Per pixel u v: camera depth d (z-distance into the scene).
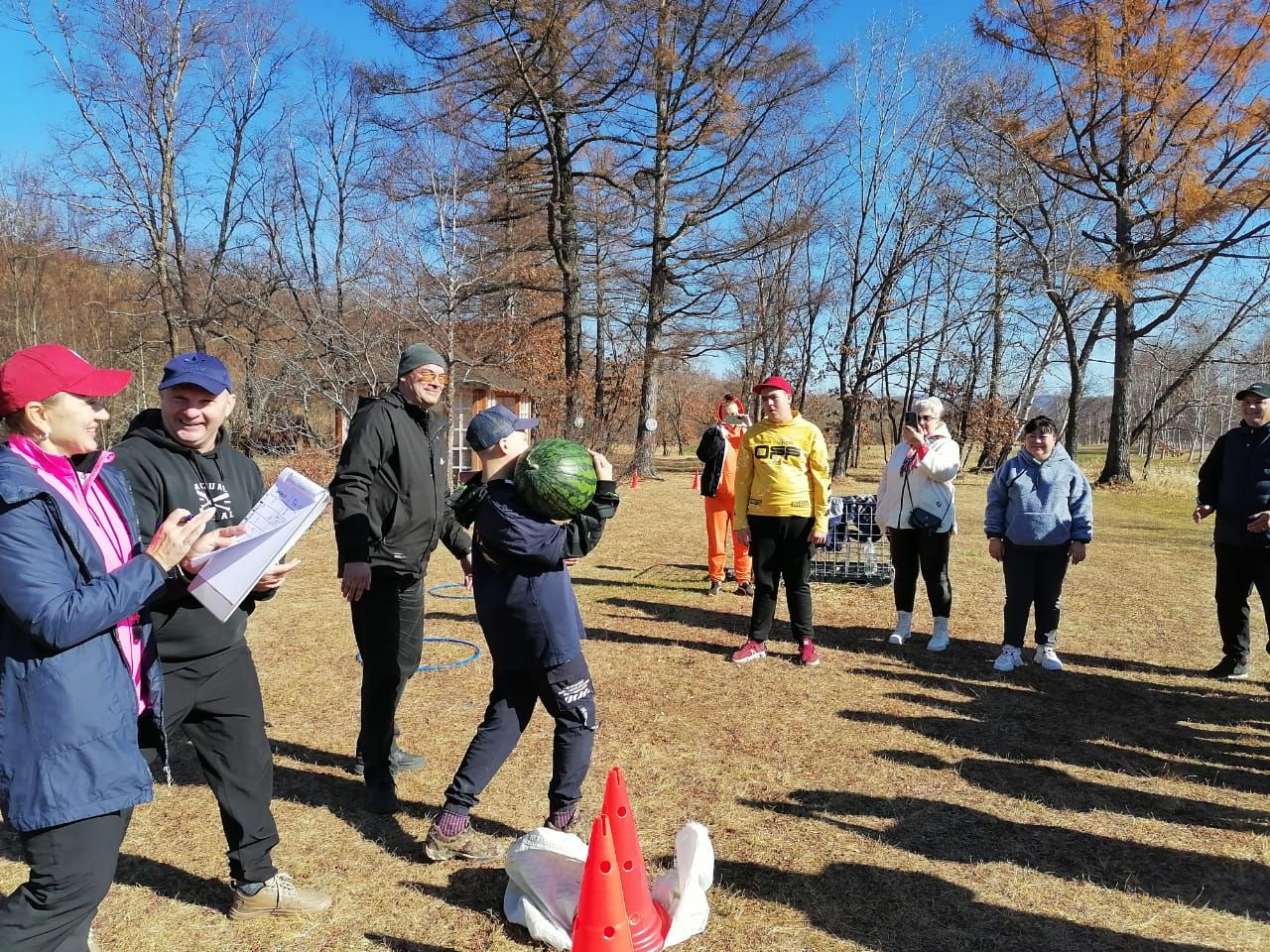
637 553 10.77
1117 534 13.50
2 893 3.06
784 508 5.80
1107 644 6.74
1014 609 5.98
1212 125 20.17
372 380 14.93
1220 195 18.81
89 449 2.30
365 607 3.68
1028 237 24.16
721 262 21.72
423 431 3.77
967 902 3.10
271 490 2.65
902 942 2.86
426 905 3.05
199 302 20.12
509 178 20.27
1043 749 4.56
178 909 3.01
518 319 24.23
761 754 4.43
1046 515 5.80
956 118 23.77
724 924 2.94
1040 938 2.89
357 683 5.50
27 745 2.10
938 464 6.20
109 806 2.17
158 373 24.89
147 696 2.45
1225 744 4.68
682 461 38.19
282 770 4.20
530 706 3.45
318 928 2.91
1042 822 3.73
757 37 19.84
